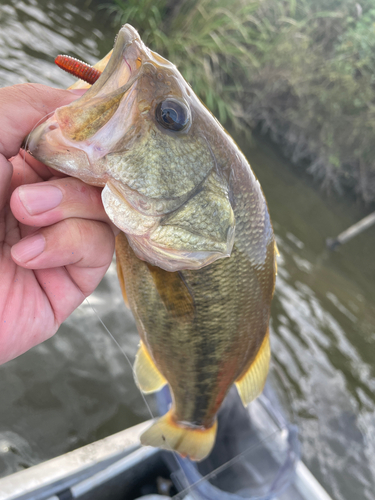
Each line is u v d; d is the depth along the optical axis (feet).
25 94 0.42
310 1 3.70
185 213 0.43
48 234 0.39
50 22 2.42
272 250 0.55
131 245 0.49
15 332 0.43
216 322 0.54
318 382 1.62
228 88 3.51
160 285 0.50
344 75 3.65
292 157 3.92
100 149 0.39
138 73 0.40
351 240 3.21
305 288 2.22
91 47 2.48
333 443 1.41
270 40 3.49
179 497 0.69
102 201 0.40
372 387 1.76
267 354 0.62
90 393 0.95
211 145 0.45
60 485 0.63
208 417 0.68
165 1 3.09
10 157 0.43
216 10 3.17
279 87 3.67
